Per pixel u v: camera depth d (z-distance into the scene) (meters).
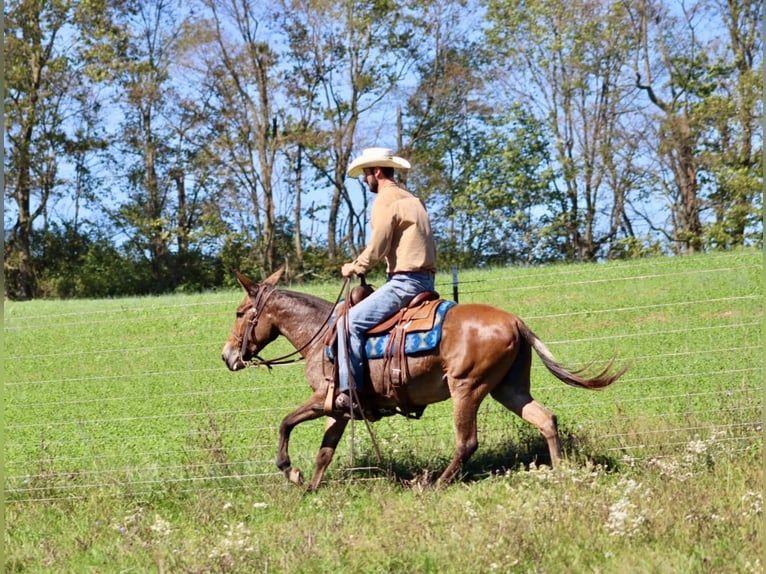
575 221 37.69
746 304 16.78
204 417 11.48
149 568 6.26
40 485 8.45
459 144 41.72
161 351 17.42
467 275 23.81
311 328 8.20
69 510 7.80
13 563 6.54
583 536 5.99
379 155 7.76
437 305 7.57
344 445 9.02
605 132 35.78
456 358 7.35
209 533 6.91
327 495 7.57
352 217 42.47
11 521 7.57
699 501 6.38
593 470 7.66
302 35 39.47
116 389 14.14
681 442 8.12
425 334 7.44
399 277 7.63
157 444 10.40
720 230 31.02
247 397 12.73
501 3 37.06
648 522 6.03
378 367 7.62
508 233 39.88
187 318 20.28
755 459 7.50
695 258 22.31
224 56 39.00
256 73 39.41
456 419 7.41
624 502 6.12
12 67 38.66
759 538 5.75
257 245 41.41
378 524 6.62
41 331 20.45
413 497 7.24
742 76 30.55
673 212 34.06
